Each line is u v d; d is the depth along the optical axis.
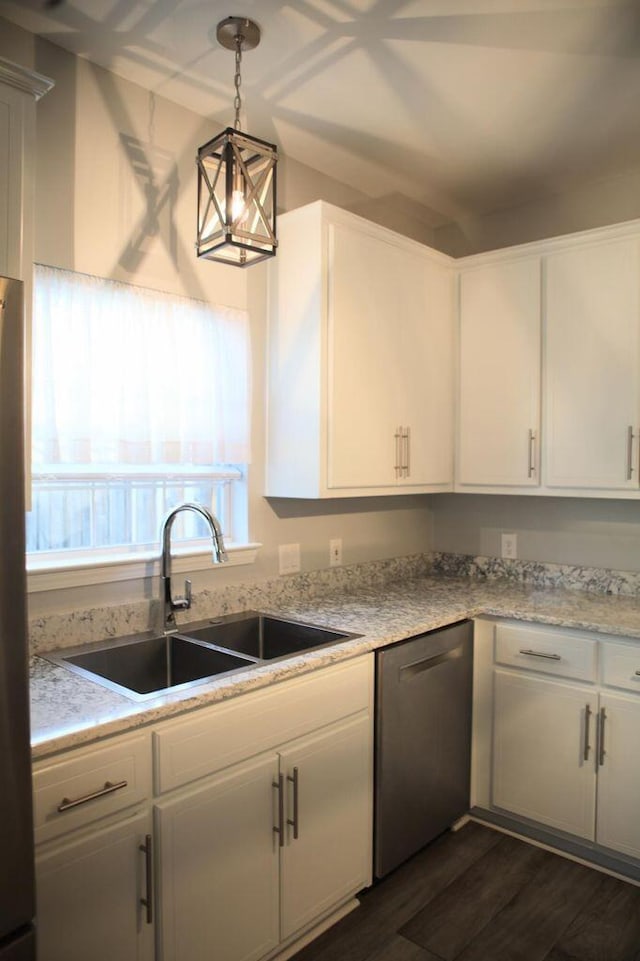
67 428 1.88
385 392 2.52
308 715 1.84
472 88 2.10
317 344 2.28
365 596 2.71
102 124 1.99
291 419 2.38
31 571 1.82
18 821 1.11
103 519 2.09
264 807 1.73
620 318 2.44
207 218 1.62
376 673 2.08
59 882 1.32
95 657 1.91
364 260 2.42
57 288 1.87
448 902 2.09
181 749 1.53
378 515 3.04
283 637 2.29
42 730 1.34
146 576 2.12
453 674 2.42
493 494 3.03
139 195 2.08
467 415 2.85
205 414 2.25
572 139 2.44
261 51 1.91
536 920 2.01
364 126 2.34
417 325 2.67
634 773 2.16
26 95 1.46
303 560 2.67
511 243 3.07
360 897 2.12
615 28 1.81
